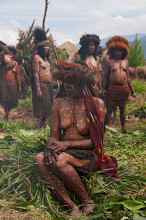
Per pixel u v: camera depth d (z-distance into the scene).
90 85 3.14
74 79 3.00
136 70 14.41
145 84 11.78
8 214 2.52
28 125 6.59
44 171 2.79
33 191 2.88
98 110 3.07
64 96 3.27
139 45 15.09
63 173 2.74
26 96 10.57
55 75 3.05
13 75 7.43
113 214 2.61
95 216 2.45
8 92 7.29
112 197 2.71
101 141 3.02
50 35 7.15
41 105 5.97
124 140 4.67
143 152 4.07
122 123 6.21
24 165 3.20
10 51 8.09
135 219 2.33
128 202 2.62
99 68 7.39
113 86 5.87
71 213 2.70
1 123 5.48
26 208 2.61
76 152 2.89
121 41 5.86
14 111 8.79
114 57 5.98
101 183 3.01
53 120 3.15
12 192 2.96
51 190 2.90
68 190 2.99
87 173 2.96
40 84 5.95
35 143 3.72
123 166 3.55
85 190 2.97
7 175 3.04
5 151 3.44
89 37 6.50
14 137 3.99
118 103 5.94
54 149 2.81
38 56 5.96
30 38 10.78
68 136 3.08
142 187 3.06
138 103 8.78
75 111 3.09
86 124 3.05
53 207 2.75
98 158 3.03
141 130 5.96
